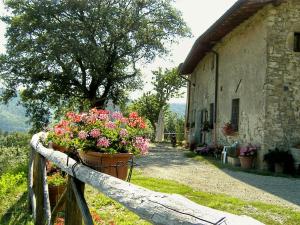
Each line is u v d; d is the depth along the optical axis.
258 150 10.68
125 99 25.22
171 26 23.73
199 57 17.80
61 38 21.06
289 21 10.63
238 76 12.65
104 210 5.37
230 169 10.34
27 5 22.14
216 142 14.94
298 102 10.55
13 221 5.18
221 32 13.47
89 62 20.89
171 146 20.89
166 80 33.41
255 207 5.76
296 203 6.31
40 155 5.10
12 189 6.79
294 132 10.49
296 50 10.70
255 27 11.38
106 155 3.31
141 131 3.67
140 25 23.00
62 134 3.61
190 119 21.61
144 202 1.99
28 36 22.05
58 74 22.14
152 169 9.83
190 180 8.30
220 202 5.99
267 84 10.50
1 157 10.66
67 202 3.38
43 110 24.06
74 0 21.17
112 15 22.19
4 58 22.27
